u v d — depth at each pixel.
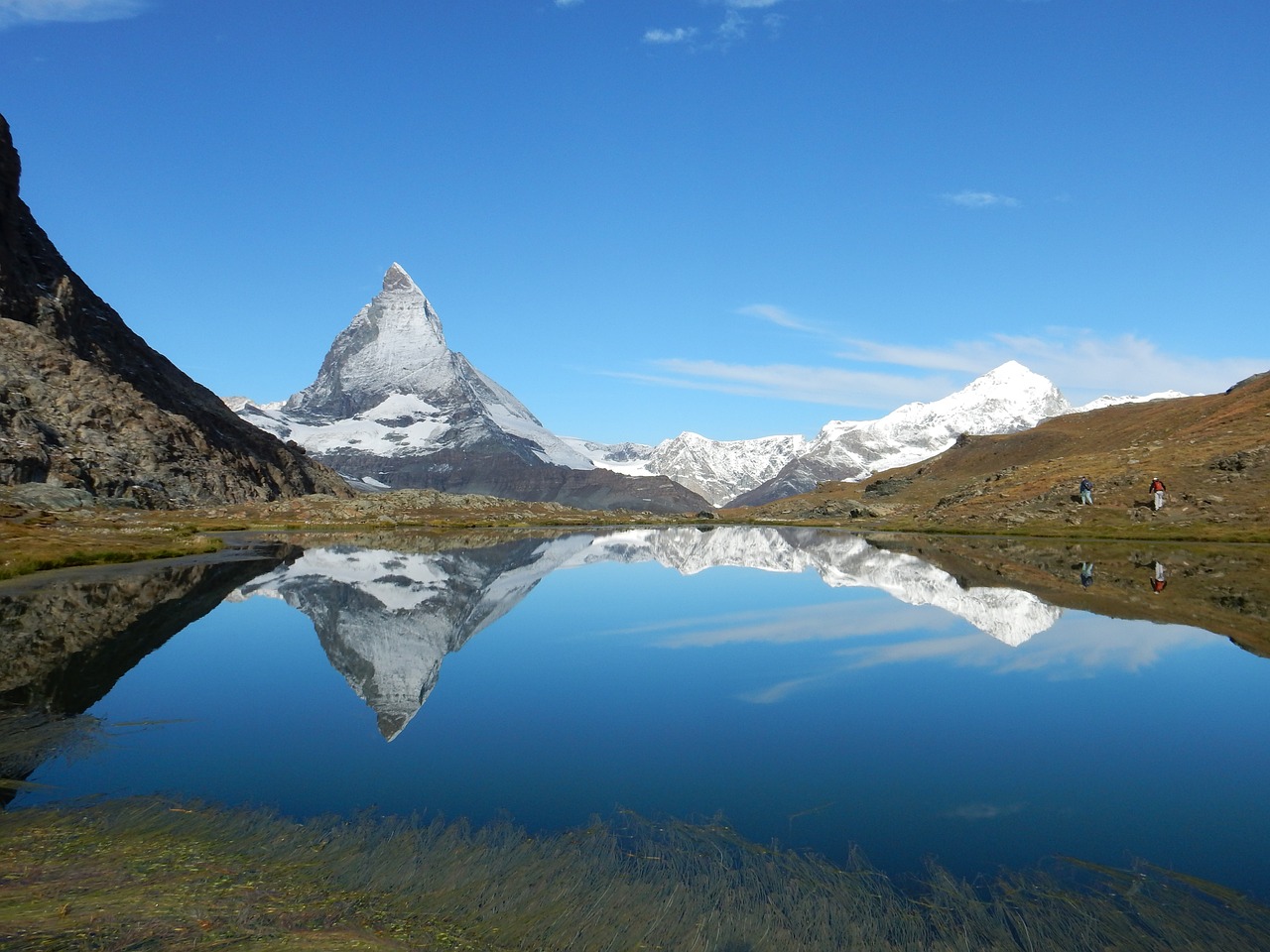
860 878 14.34
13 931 11.59
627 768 20.48
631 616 47.41
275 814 16.95
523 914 12.81
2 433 139.62
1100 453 168.25
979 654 34.84
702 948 11.97
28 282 181.38
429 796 18.25
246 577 63.28
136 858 14.59
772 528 195.62
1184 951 11.98
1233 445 132.50
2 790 18.31
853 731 23.92
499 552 97.00
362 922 12.39
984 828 16.83
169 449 169.50
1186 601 48.03
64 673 30.64
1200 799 18.52
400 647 37.31
